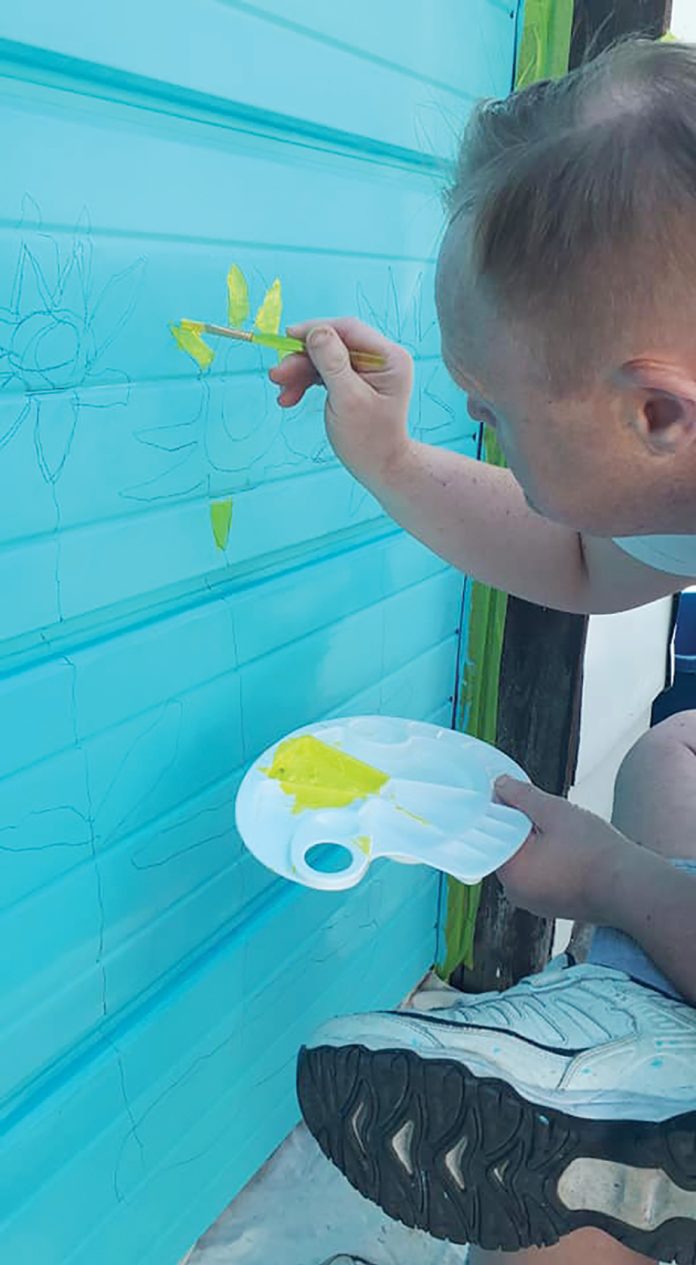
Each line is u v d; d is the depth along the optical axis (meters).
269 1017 1.03
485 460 1.19
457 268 0.59
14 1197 0.76
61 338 0.63
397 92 0.88
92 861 0.76
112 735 0.75
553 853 0.82
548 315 0.56
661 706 1.62
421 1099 0.68
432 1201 0.71
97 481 0.68
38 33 0.56
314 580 0.94
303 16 0.75
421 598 1.14
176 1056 0.90
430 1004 1.34
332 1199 1.06
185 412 0.74
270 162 0.77
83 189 0.62
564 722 1.22
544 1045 0.70
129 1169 0.87
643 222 0.52
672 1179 0.67
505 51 1.05
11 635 0.65
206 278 0.73
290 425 0.86
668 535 0.80
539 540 0.94
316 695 0.98
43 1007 0.75
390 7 0.85
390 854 0.77
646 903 0.78
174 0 0.64
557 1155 0.67
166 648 0.78
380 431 0.85
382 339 0.82
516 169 0.55
